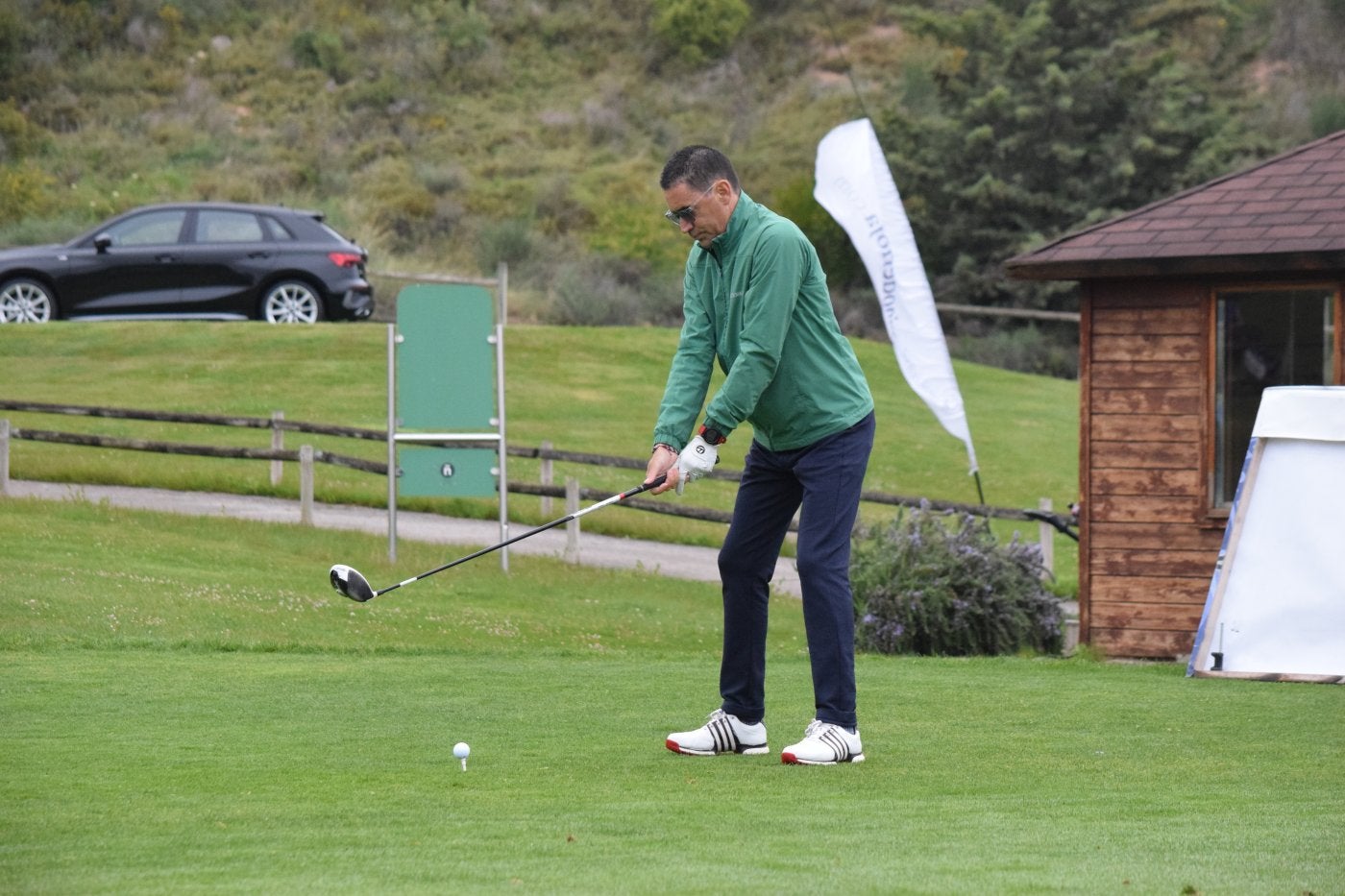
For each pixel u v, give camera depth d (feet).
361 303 112.16
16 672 35.35
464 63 227.40
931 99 208.23
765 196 201.77
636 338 131.03
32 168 184.96
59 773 22.95
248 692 32.53
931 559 53.72
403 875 16.48
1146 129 181.88
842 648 25.55
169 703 30.83
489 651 43.16
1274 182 56.80
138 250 108.99
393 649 42.91
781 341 25.40
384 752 25.27
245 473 85.51
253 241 110.63
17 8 216.54
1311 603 41.37
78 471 82.64
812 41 235.61
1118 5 190.90
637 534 81.30
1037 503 94.58
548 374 117.50
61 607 46.11
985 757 25.75
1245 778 23.75
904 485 96.32
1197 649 42.04
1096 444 55.93
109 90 209.15
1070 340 176.35
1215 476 55.06
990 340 170.81
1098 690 35.24
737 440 108.27
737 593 26.48
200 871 16.65
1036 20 188.34
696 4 234.99
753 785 22.85
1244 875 16.78
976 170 184.75
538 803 21.03
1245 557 42.19
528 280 174.29
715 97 224.94
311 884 16.02
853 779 23.48
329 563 61.82
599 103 221.25
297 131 203.82
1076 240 55.83
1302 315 53.78
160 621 45.75
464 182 198.80
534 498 88.17
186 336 109.60
